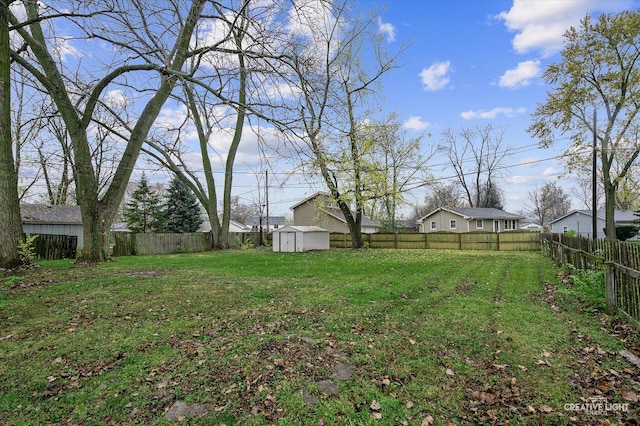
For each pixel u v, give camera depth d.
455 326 4.34
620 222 29.67
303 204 34.16
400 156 20.16
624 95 19.19
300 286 7.11
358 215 22.20
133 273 8.67
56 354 3.35
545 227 45.66
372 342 3.76
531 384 2.86
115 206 10.97
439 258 14.48
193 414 2.39
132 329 4.11
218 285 7.14
